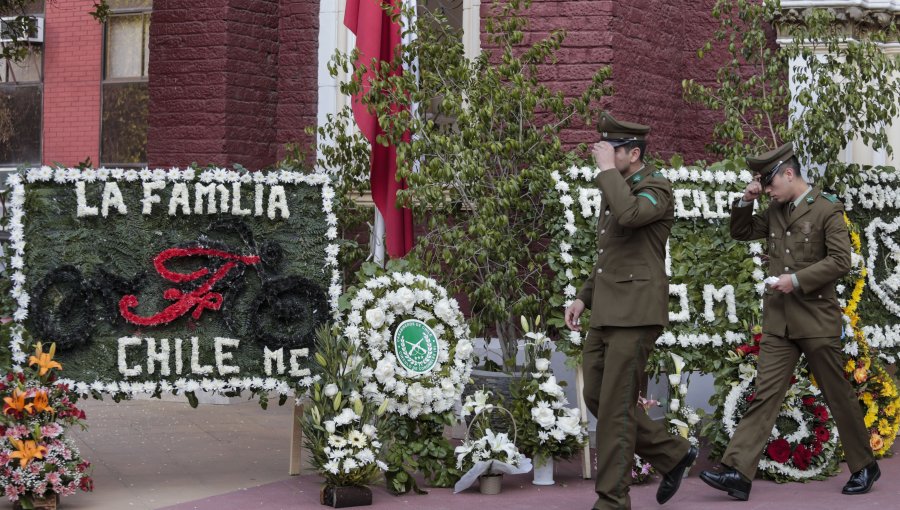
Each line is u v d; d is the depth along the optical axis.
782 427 8.21
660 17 10.59
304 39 11.18
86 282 7.47
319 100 11.09
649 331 6.79
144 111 14.77
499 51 10.20
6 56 14.21
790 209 7.72
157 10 11.16
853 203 9.47
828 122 9.09
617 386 6.78
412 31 9.36
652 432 7.06
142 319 7.55
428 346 7.94
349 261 9.66
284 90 11.27
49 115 15.19
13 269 7.40
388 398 7.73
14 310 7.37
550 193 8.58
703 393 9.98
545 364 8.08
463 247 8.83
